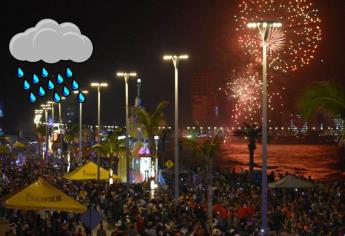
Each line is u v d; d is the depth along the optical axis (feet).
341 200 133.18
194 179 183.62
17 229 93.81
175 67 147.13
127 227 93.66
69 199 77.00
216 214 116.98
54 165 278.87
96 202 132.57
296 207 120.47
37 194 76.48
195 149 140.46
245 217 111.86
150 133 180.14
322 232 97.40
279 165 501.56
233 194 141.59
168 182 187.11
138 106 210.59
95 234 110.01
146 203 127.75
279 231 107.45
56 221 99.50
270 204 124.47
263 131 97.04
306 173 407.23
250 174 218.38
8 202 76.13
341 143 79.71
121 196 131.34
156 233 89.20
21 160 332.19
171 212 108.78
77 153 319.88
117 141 196.75
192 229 93.86
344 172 413.80
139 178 192.85
